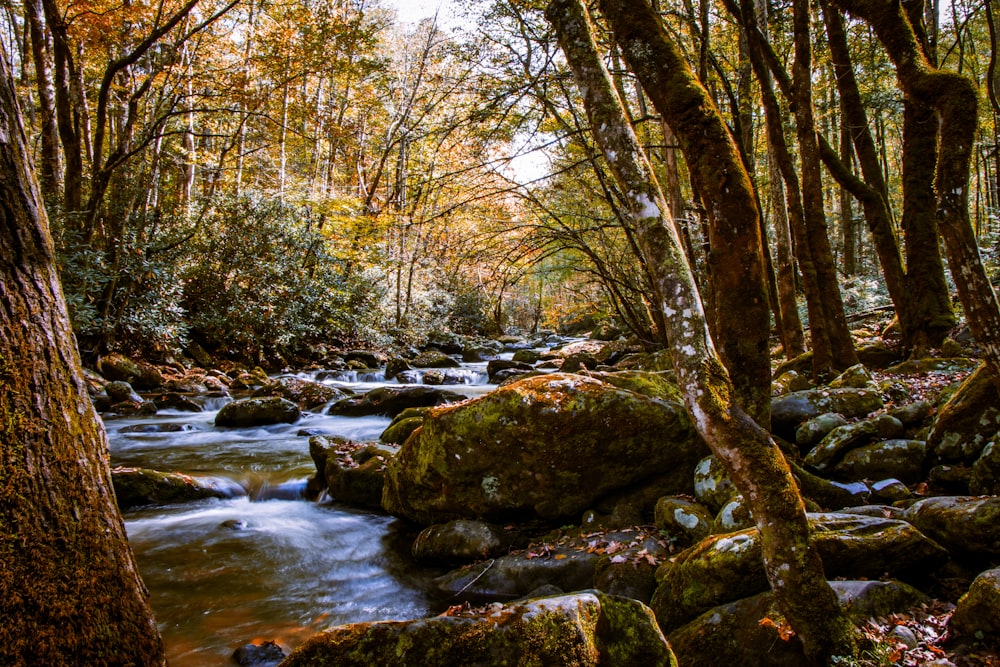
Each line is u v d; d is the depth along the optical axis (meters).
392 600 4.75
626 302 13.66
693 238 9.60
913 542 3.49
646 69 3.90
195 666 3.71
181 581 4.89
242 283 17.50
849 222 21.23
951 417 4.89
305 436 9.88
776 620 3.13
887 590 3.26
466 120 8.38
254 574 5.09
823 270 8.11
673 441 5.40
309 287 19.03
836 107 13.61
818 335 8.01
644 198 2.85
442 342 26.55
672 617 3.71
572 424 5.29
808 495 4.78
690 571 3.71
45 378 2.18
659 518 4.95
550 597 2.48
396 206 22.17
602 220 11.16
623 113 2.94
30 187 2.26
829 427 5.71
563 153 11.39
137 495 6.49
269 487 7.26
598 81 2.92
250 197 18.22
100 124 12.85
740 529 4.14
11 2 17.58
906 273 9.68
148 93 18.27
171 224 16.45
